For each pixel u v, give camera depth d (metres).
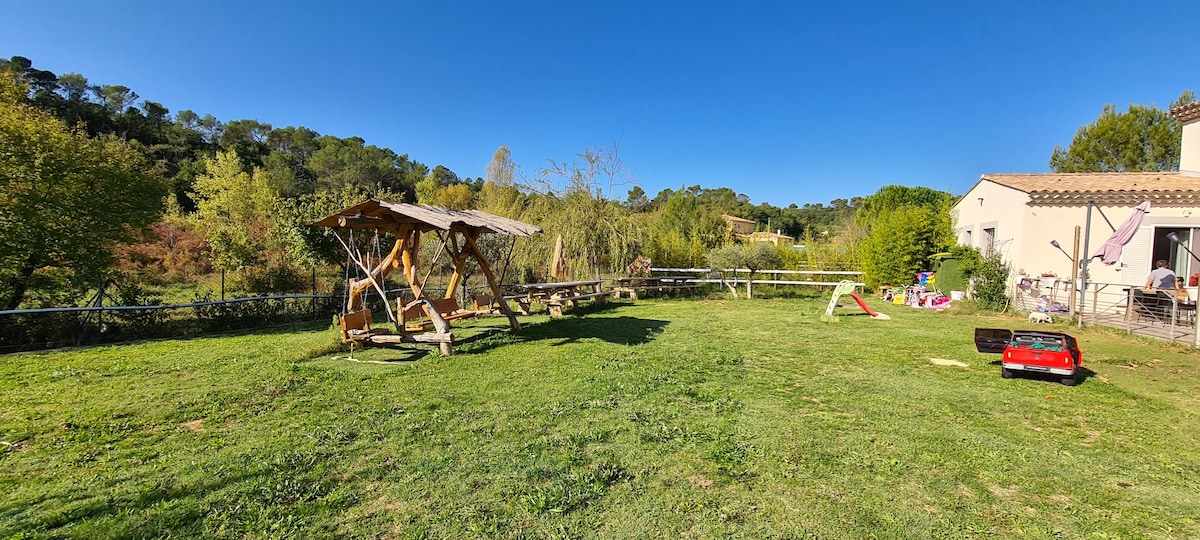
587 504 2.92
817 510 2.88
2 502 2.85
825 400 4.98
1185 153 12.66
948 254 14.08
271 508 2.84
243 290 14.99
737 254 17.11
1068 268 11.32
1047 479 3.30
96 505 2.83
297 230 13.20
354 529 2.66
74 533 2.55
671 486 3.15
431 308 7.19
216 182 30.42
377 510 2.84
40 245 8.61
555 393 5.13
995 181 12.88
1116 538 2.64
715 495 3.04
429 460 3.47
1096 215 11.11
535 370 6.10
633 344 7.82
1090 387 5.47
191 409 4.55
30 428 4.03
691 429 4.13
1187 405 4.88
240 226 24.08
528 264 15.60
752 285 16.81
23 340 7.89
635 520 2.76
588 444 3.81
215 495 2.97
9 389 5.23
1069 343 5.87
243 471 3.28
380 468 3.34
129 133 56.34
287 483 3.12
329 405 4.71
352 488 3.08
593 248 15.48
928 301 12.95
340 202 13.90
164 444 3.75
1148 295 9.44
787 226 57.34
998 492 3.13
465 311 8.74
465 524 2.71
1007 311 11.50
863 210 30.16
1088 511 2.91
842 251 20.11
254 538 2.56
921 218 16.02
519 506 2.88
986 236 13.64
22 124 9.01
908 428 4.19
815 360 6.79
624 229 15.84
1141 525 2.77
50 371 5.99
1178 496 3.08
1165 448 3.83
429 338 6.91
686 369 6.21
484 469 3.34
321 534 2.61
